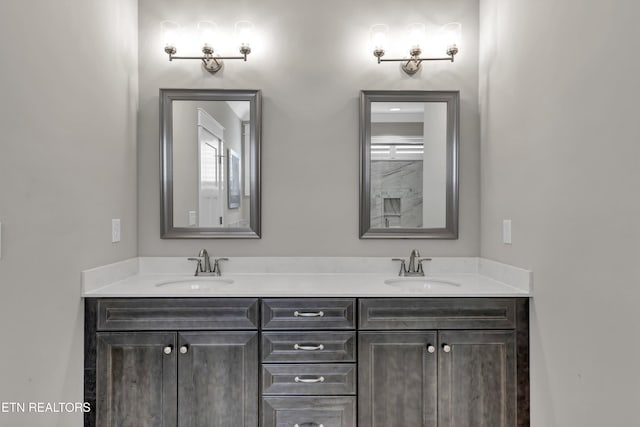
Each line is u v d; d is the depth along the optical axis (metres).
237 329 1.68
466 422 1.68
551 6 1.49
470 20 2.21
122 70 1.98
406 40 2.21
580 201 1.32
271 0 2.20
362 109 2.18
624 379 1.12
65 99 1.48
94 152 1.70
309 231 2.20
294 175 2.20
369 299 1.69
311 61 2.20
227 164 2.17
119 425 1.66
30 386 1.29
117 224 1.92
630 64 1.10
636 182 1.08
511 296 1.68
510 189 1.84
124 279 1.99
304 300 1.69
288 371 1.68
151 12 2.18
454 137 2.19
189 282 2.07
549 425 1.52
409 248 2.21
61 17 1.46
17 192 1.22
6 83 1.17
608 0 1.18
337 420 1.68
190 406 1.67
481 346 1.68
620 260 1.13
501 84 1.92
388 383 1.68
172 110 2.17
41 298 1.34
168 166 2.16
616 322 1.15
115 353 1.66
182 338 1.67
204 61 2.17
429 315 1.69
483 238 2.14
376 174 2.20
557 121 1.46
